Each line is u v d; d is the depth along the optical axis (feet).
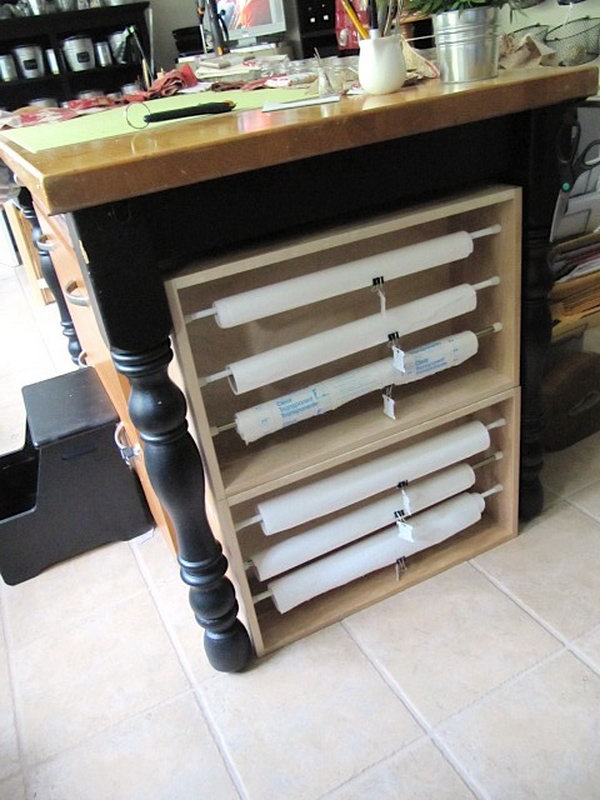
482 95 2.87
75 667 3.92
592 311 4.86
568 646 3.60
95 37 10.16
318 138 2.58
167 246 2.68
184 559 3.32
